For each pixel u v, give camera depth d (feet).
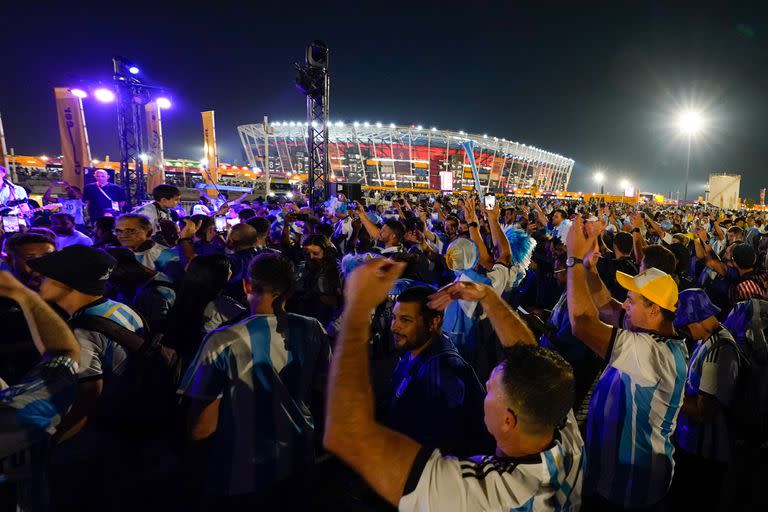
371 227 19.93
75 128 46.16
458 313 11.34
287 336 7.42
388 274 3.72
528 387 4.00
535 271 19.60
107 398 8.39
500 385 4.21
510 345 5.68
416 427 7.43
